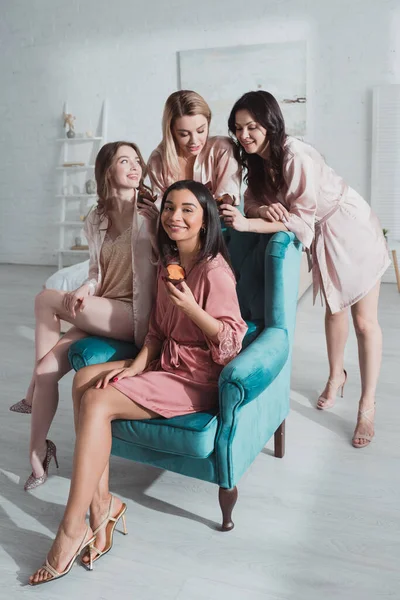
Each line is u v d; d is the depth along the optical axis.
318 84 5.72
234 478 2.02
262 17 5.80
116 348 2.33
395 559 1.98
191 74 6.09
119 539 2.10
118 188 2.42
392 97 5.47
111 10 6.30
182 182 2.04
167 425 1.98
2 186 7.08
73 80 6.58
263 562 1.97
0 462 2.64
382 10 5.43
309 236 2.36
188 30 6.07
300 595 1.82
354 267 2.68
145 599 1.82
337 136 5.75
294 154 2.34
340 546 2.04
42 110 6.76
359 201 2.71
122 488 2.41
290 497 2.33
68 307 2.36
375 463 2.56
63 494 2.39
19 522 2.21
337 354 3.02
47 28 6.57
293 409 3.07
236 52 5.88
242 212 2.69
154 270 2.38
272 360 2.08
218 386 2.00
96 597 1.84
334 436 2.79
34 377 2.38
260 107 2.28
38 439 2.40
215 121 6.09
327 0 5.57
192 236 2.05
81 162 6.64
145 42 6.24
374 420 2.94
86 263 4.62
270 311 2.34
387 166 5.59
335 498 2.32
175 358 2.11
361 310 2.74
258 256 2.45
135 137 6.49
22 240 7.13
